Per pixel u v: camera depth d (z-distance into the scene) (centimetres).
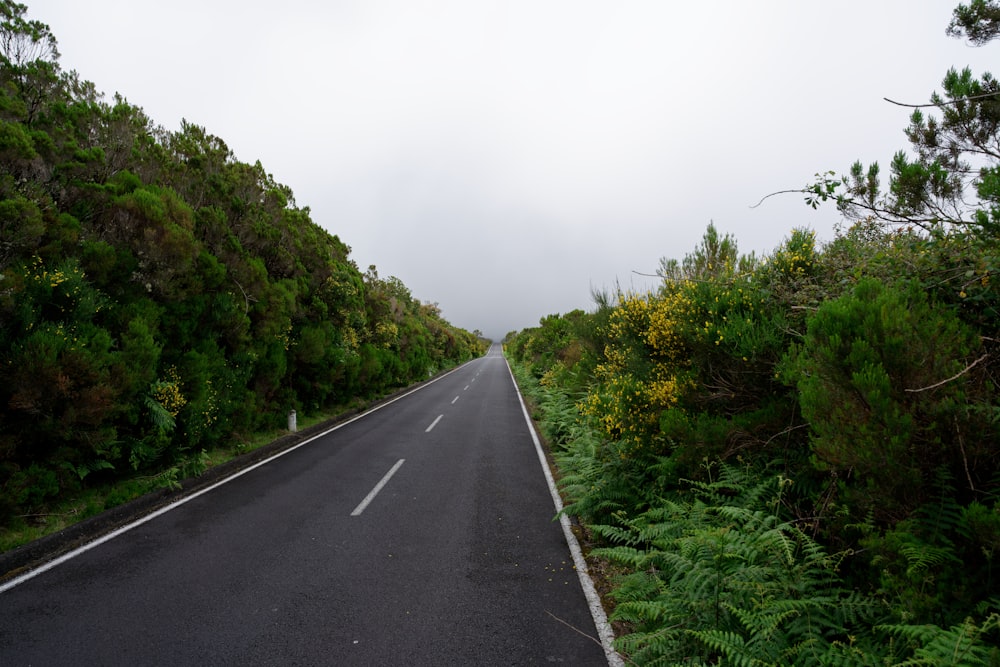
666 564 396
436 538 544
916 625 239
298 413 1368
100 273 686
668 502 447
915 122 537
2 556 456
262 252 1200
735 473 436
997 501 255
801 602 281
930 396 278
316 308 1370
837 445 291
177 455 784
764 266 536
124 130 845
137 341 684
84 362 583
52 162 686
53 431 578
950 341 286
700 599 324
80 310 628
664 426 485
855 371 297
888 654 252
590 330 1155
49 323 592
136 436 715
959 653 204
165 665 312
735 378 515
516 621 376
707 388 536
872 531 313
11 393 547
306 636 349
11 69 695
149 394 724
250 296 1052
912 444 285
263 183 1279
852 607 286
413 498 691
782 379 422
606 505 566
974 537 251
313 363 1347
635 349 697
